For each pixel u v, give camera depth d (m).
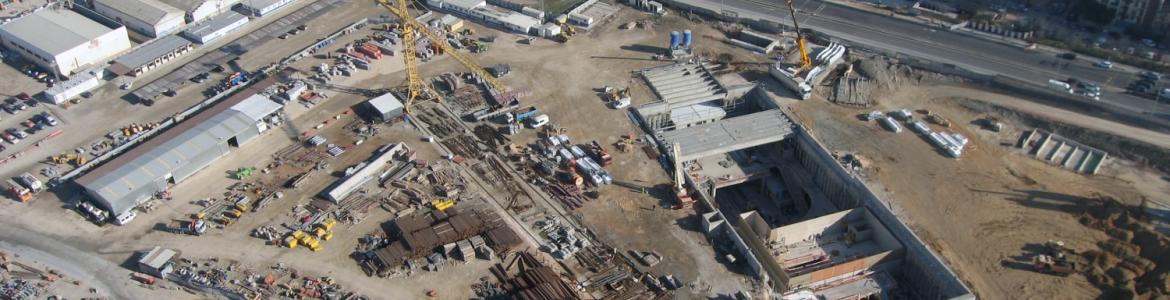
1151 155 172.50
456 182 165.25
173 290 141.50
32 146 179.25
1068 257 149.00
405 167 169.50
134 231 154.12
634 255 147.38
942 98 194.25
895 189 165.88
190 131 174.12
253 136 179.75
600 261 145.50
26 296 139.50
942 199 163.12
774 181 181.25
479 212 156.12
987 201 162.50
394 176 166.50
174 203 161.12
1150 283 144.12
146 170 162.88
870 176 169.38
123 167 163.75
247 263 146.00
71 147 179.12
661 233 152.25
